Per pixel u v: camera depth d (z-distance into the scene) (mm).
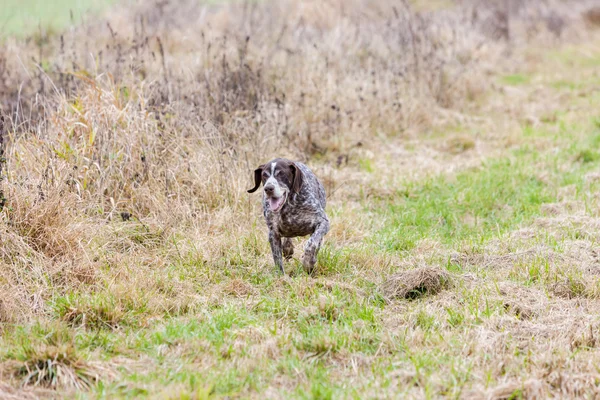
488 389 11898
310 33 35875
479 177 25172
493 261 18141
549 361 12859
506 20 46250
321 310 15133
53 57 31797
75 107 21406
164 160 21188
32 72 29641
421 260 18406
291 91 29922
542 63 43125
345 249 18766
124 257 17609
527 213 22016
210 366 13094
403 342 13844
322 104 29078
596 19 52781
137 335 14086
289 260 18406
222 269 17828
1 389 12164
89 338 13914
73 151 19938
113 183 20172
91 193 19750
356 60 33406
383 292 16297
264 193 16875
